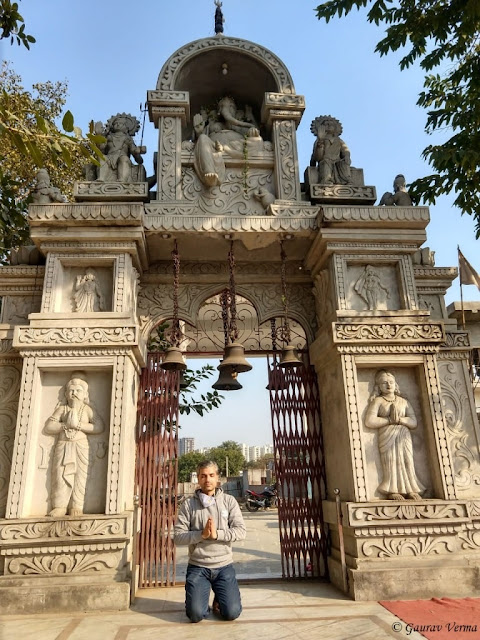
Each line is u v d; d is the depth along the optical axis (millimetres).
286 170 6570
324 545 6035
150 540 5875
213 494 4500
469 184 6625
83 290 5773
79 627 4074
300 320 6852
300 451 6375
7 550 4715
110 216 5652
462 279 7184
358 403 5395
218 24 7723
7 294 6207
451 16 6301
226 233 6039
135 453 6016
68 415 5234
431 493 5359
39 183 5969
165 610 4645
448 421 5984
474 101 6496
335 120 7117
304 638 3682
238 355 5598
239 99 7754
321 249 6207
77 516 4836
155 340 7340
